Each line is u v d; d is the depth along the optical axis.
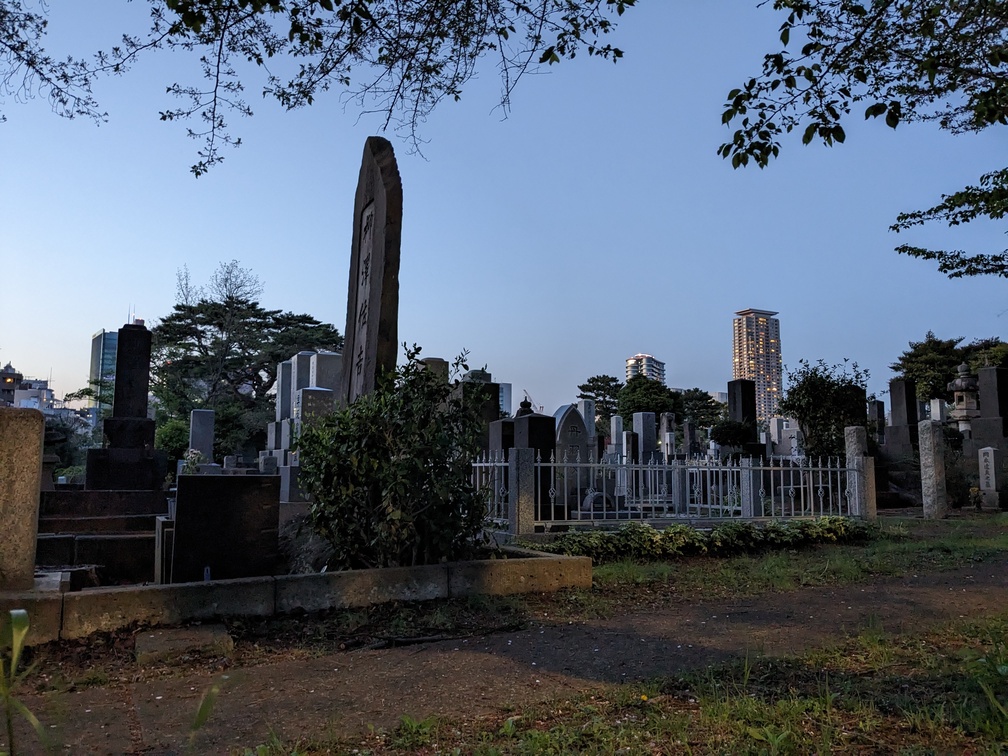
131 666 4.72
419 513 6.75
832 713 3.57
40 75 6.70
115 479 16.59
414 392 6.99
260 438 43.38
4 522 5.32
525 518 10.08
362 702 3.99
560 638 5.40
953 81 5.89
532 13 5.79
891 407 23.28
